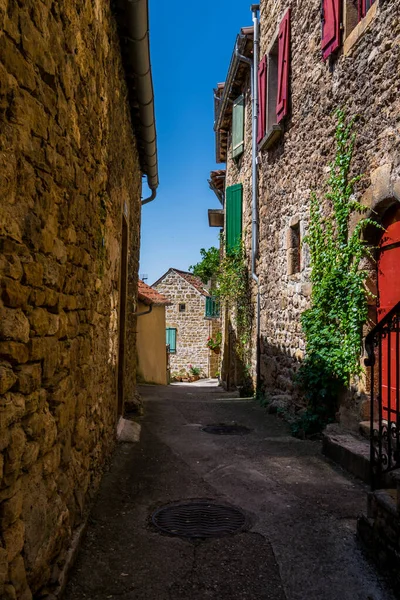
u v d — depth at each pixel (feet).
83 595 8.20
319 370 19.65
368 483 14.23
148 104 20.17
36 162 7.06
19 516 6.49
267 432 21.36
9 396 6.15
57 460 8.31
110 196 14.43
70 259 9.20
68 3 8.55
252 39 34.32
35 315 7.08
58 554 8.28
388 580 8.94
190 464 16.11
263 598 8.41
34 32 6.86
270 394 28.81
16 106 6.26
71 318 9.38
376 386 16.96
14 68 6.20
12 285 6.17
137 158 25.39
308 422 20.11
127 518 11.53
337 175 19.13
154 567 9.31
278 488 13.85
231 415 25.66
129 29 15.26
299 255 24.86
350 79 18.26
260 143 29.71
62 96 8.30
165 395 35.99
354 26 18.65
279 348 27.04
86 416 11.18
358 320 17.44
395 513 8.94
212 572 9.21
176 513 11.94
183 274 95.09
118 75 15.94
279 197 27.37
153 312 52.03
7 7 5.92
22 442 6.52
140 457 16.75
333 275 18.84
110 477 14.29
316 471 15.47
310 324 20.52
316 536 10.80
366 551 9.94
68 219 8.89
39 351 7.22
